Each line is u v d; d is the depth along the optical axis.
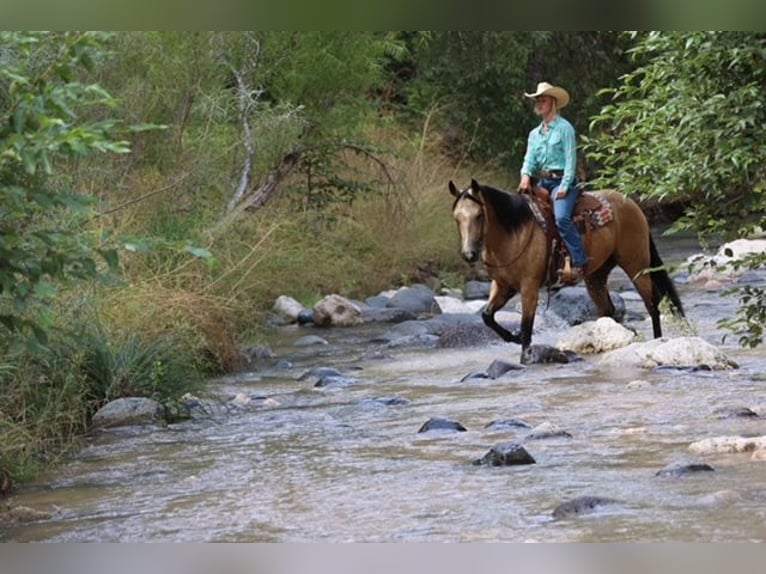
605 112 10.39
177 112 19.22
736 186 9.84
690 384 12.49
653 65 9.84
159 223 17.39
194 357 14.13
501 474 9.02
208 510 8.54
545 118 14.89
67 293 12.48
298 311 19.98
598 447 9.79
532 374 13.84
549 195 14.92
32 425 10.73
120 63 18.20
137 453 10.68
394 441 10.55
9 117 7.06
